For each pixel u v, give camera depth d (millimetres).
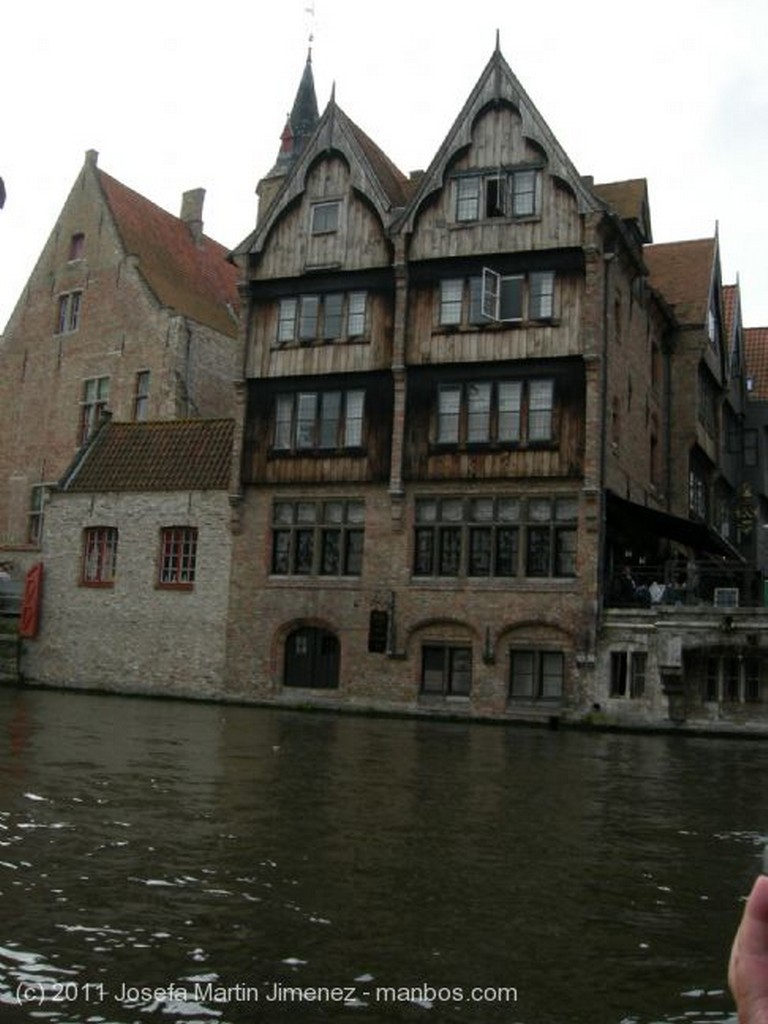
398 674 32250
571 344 31141
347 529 33625
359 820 11352
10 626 38375
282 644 34125
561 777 16688
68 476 38344
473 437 32094
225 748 18891
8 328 48844
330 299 34625
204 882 8234
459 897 8102
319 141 35062
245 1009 5617
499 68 32906
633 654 29703
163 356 44094
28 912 7211
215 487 35625
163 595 35875
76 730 21016
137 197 49906
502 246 32188
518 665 31188
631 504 31375
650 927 7449
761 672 28312
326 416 34250
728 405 46531
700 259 42688
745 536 48250
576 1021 5594
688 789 15617
